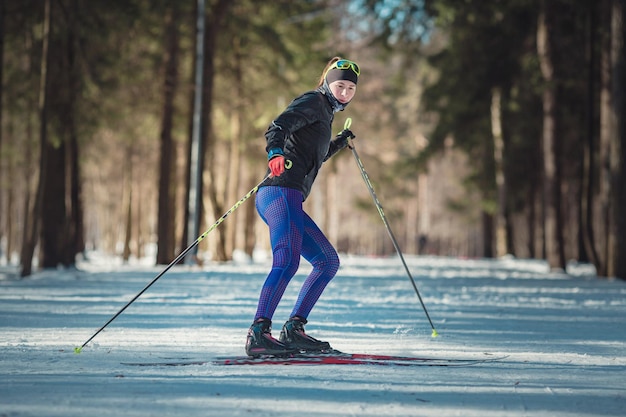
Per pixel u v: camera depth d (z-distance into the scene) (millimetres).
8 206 53938
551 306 15016
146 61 35688
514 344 8844
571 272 35031
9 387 5586
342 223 113500
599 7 30891
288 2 37500
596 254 29609
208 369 6434
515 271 33250
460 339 9234
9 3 27062
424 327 10594
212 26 34344
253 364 6707
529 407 5184
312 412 4855
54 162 29734
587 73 31562
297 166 7508
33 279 23328
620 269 25312
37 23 27156
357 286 20203
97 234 109750
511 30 38562
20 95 28969
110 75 32406
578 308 14664
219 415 4738
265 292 7277
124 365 6633
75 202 32719
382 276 26250
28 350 7664
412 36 37000
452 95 43031
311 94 7578
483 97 42562
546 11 32344
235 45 38250
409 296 16797
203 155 33406
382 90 66938
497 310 13859
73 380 5875
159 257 33625
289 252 7375
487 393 5617
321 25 41906
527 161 47438
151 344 8281
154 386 5637
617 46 25172
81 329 9859
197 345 8219
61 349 7773
